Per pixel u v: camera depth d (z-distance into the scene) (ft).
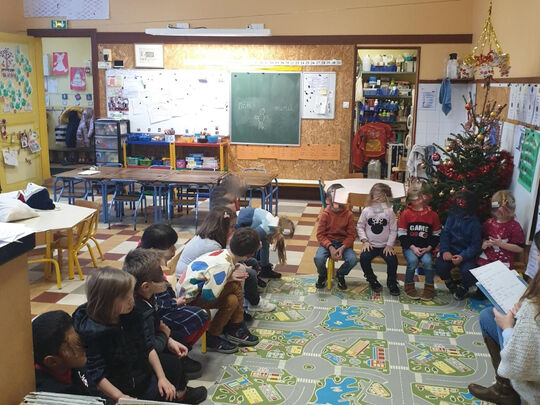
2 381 4.54
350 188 18.67
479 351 11.46
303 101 27.22
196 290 10.13
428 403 9.50
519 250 13.61
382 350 11.46
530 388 7.65
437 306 13.88
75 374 6.93
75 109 34.78
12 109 26.89
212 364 10.82
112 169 23.61
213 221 11.56
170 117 28.40
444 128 25.76
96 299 7.02
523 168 15.16
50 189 29.01
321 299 14.28
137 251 8.26
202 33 23.03
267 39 26.78
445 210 15.81
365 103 30.45
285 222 14.89
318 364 10.85
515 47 17.34
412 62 28.94
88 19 27.99
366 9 25.75
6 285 4.50
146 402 4.86
